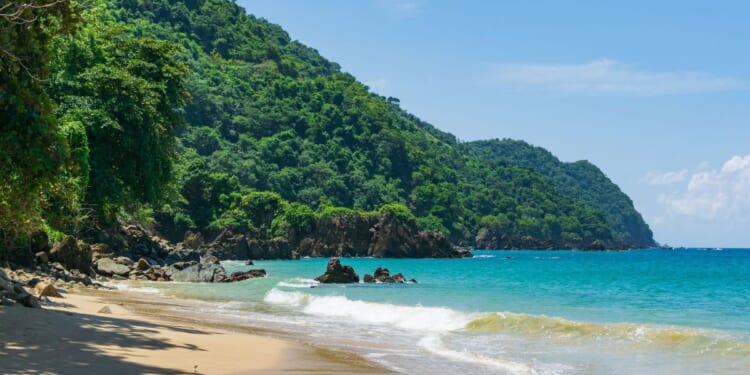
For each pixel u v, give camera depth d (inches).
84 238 2278.5
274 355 552.7
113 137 2140.7
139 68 2377.0
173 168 2600.9
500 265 4532.5
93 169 2076.8
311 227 6176.2
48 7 588.4
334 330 802.2
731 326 919.7
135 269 1952.5
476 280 2404.0
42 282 1035.3
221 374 447.8
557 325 793.6
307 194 7726.4
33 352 450.3
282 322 879.1
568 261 5708.7
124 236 2674.7
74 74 2149.4
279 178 7657.5
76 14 615.2
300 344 641.0
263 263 4296.3
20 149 553.0
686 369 555.5
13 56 538.3
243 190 6082.7
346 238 6235.2
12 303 683.4
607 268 3978.8
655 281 2412.6
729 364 575.2
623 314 1114.1
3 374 374.6
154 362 462.9
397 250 6240.2
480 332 789.9
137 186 2255.2
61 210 1647.4
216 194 5516.7
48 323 596.1
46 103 580.7
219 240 5014.8
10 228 998.4
